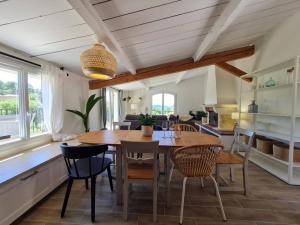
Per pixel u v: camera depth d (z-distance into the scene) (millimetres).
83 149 1878
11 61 2561
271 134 3379
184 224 1888
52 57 3154
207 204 2252
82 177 1983
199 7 2316
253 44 4711
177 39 3297
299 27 3145
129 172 2049
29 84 3020
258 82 4363
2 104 2549
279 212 2104
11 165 2117
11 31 2141
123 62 3674
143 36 2875
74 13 1926
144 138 2414
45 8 1781
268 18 3305
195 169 1935
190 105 10188
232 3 2172
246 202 2299
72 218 1980
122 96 10156
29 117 2957
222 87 5879
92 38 2564
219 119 5484
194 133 2863
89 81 4980
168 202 2174
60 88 3473
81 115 3951
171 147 2074
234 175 3131
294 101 2723
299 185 2770
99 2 1854
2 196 1700
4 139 2537
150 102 10391
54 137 3352
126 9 2055
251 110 4055
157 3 2047
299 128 3168
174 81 9797
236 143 3174
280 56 3660
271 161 3768
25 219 1955
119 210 2127
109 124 7898
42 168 2260
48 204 2240
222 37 3773
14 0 1602
